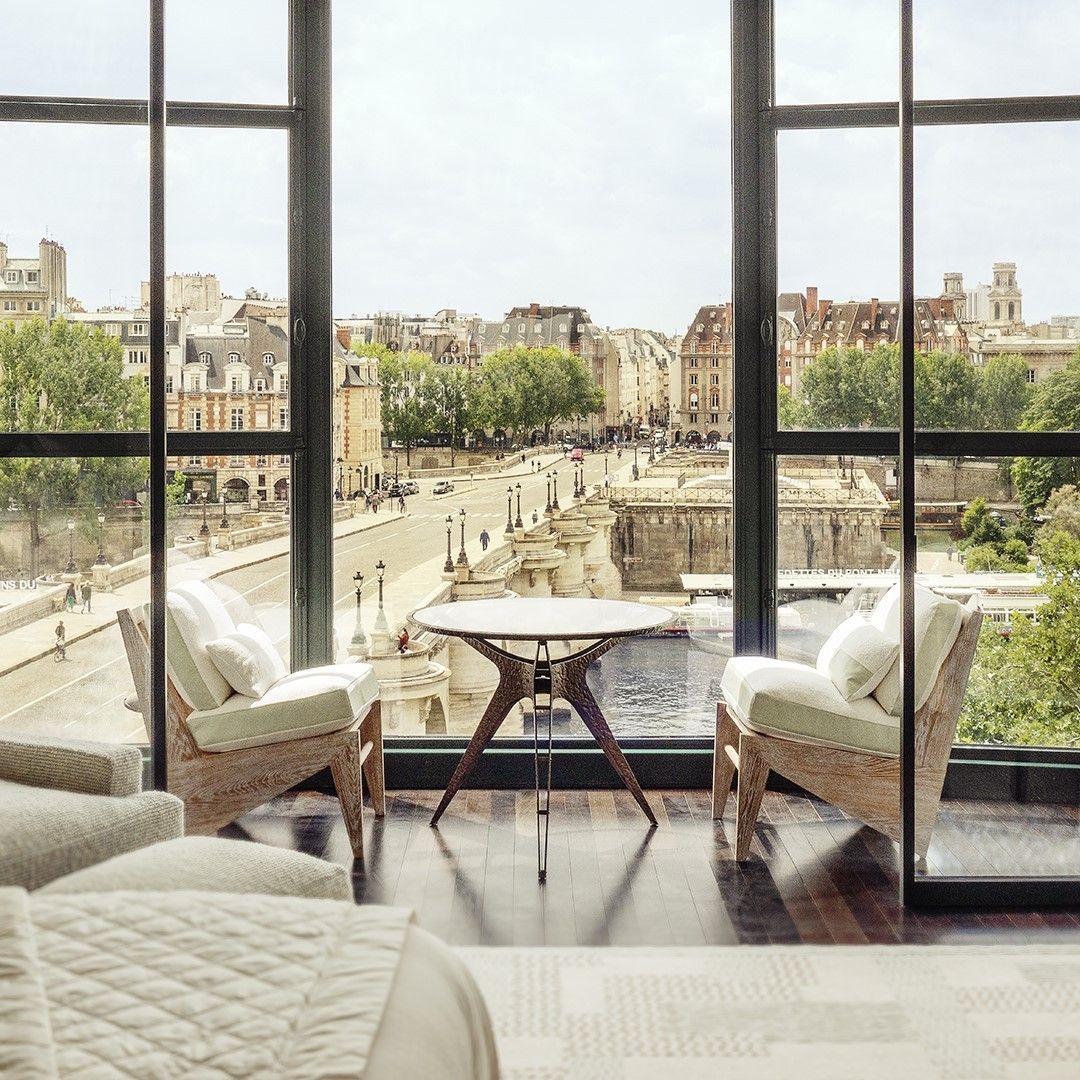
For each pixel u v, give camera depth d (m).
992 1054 2.67
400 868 3.82
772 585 4.68
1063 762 3.59
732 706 4.11
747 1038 2.74
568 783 4.68
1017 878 3.56
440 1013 1.71
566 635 3.82
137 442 3.80
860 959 3.17
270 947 1.78
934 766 3.57
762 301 4.64
